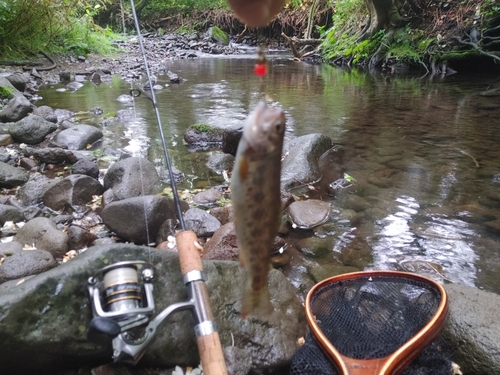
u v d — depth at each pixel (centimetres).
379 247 88
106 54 391
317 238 91
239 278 62
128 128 169
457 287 66
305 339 59
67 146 145
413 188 114
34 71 280
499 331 57
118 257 56
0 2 273
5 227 93
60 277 53
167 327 56
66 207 103
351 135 160
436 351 55
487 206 104
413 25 355
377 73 333
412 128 169
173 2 652
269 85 271
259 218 31
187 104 211
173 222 90
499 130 166
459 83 278
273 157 30
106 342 50
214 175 125
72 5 348
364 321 56
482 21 312
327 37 421
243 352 57
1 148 142
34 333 51
